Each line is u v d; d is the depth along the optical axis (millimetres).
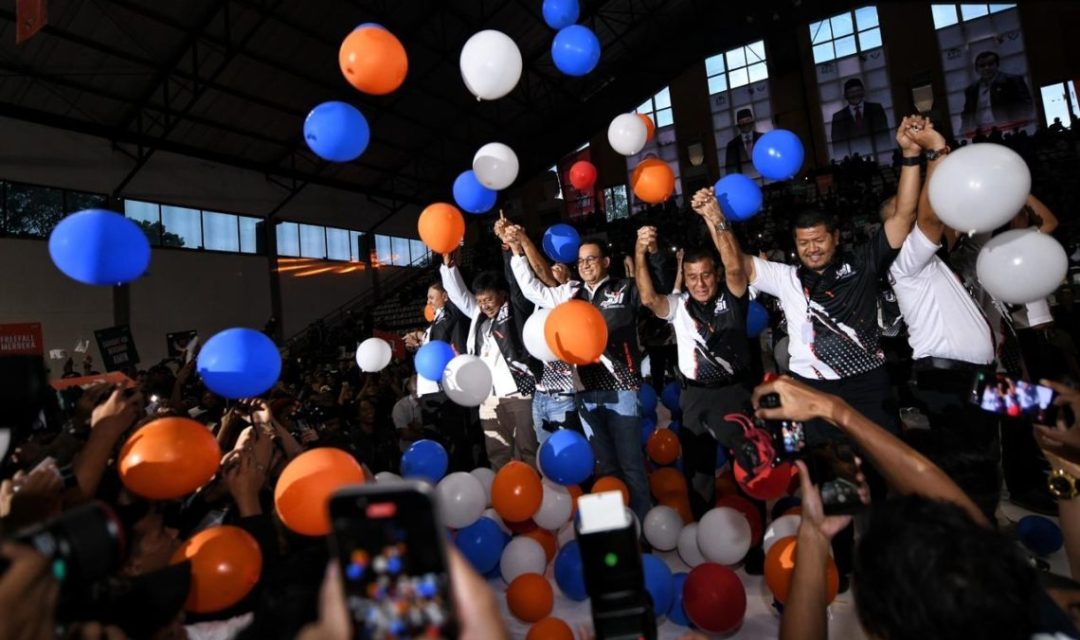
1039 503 2578
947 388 2004
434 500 559
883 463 1009
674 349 5949
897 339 4094
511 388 3500
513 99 15750
